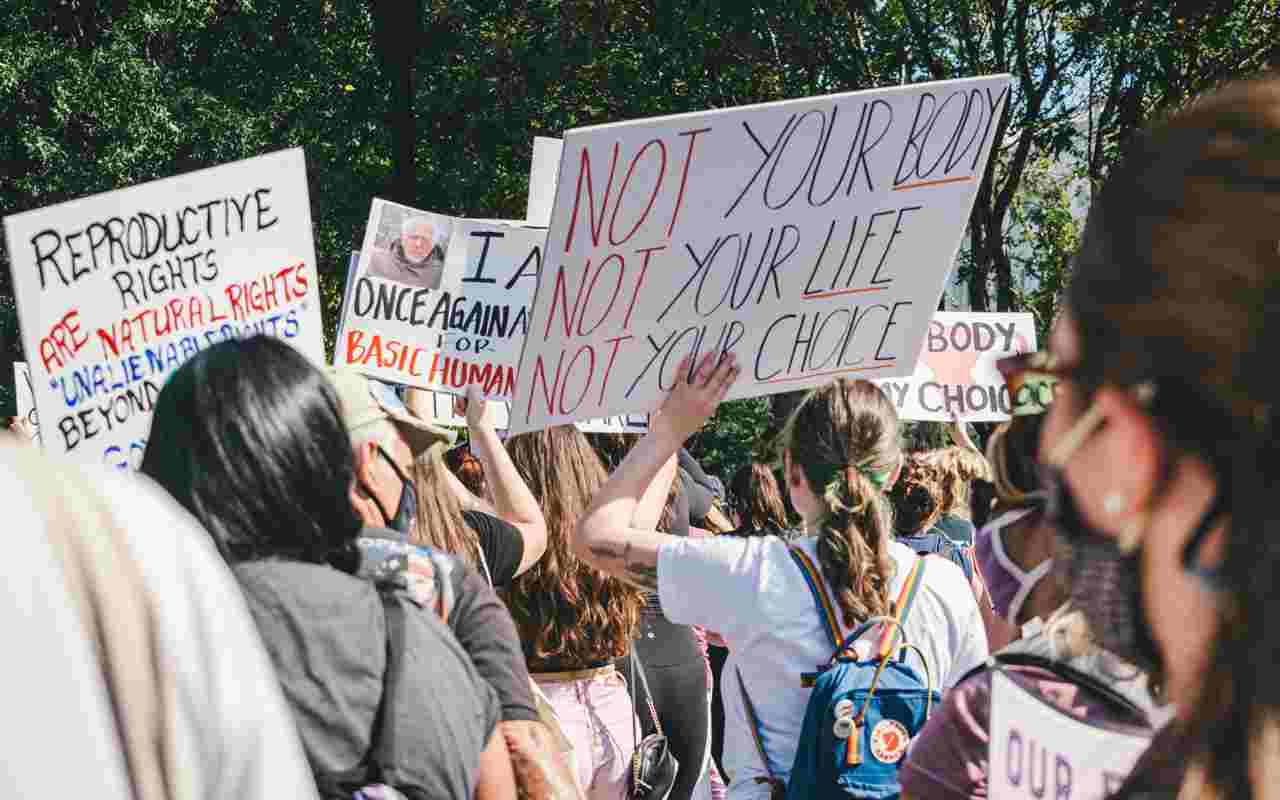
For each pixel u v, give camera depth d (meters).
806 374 3.37
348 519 1.91
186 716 0.75
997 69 14.90
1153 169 0.71
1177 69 13.96
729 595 2.76
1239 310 0.66
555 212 3.01
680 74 15.64
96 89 17.25
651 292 3.16
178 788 0.73
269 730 0.78
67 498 0.74
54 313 3.20
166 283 3.43
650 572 2.81
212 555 0.80
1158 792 0.98
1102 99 15.01
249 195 3.59
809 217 3.26
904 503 5.09
